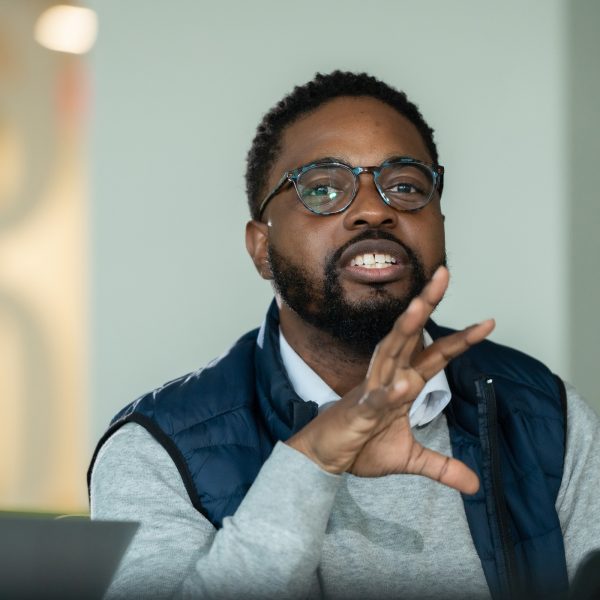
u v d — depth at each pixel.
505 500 4.24
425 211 4.17
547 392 4.60
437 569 3.99
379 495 4.08
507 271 9.84
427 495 4.12
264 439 4.20
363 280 4.07
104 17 10.64
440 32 9.95
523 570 4.15
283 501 3.17
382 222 4.06
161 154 10.53
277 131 4.47
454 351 3.12
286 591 3.13
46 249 11.16
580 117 9.76
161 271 10.52
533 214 9.81
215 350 10.41
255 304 10.33
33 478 11.05
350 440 3.08
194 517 3.95
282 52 10.26
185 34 10.45
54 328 11.17
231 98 10.38
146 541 3.80
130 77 10.59
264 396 4.26
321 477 3.16
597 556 2.12
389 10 10.02
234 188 10.38
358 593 3.75
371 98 4.40
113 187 10.65
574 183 9.76
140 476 4.01
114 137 10.64
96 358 10.71
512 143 9.83
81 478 10.90
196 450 4.07
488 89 9.86
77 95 10.99
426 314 2.88
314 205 4.15
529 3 9.79
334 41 10.13
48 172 11.20
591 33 9.73
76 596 2.16
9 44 11.03
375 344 4.19
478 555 4.09
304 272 4.18
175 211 10.50
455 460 3.19
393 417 3.18
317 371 4.43
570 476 4.41
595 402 9.75
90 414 10.71
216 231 10.42
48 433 11.03
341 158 4.18
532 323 9.80
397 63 10.02
